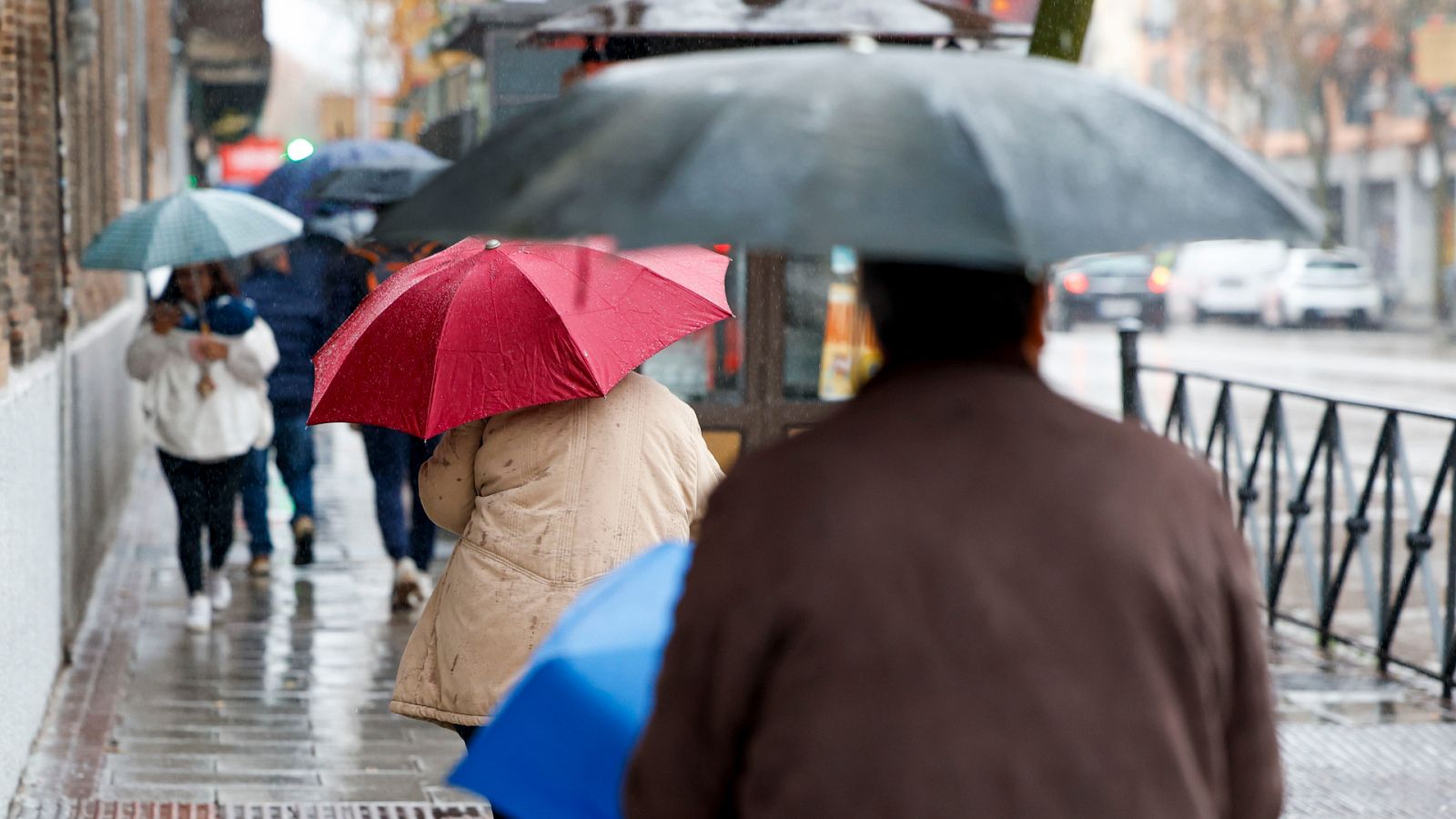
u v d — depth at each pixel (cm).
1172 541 477
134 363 2038
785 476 482
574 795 588
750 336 2239
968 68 512
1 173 1636
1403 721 1686
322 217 2484
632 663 589
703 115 488
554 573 973
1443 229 9231
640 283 1032
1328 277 9619
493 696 972
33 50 1828
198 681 1795
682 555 631
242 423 2052
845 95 488
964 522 466
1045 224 468
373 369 1014
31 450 1539
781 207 462
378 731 1620
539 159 507
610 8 2019
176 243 2058
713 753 476
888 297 503
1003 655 454
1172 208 492
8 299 1568
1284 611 2320
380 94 8956
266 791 1420
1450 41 8169
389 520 2155
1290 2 10300
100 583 2328
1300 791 1442
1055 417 489
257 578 2373
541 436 995
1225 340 8862
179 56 6588
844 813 448
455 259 1023
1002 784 447
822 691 455
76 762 1484
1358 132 11969
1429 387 5894
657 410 1013
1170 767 458
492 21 2919
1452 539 1777
